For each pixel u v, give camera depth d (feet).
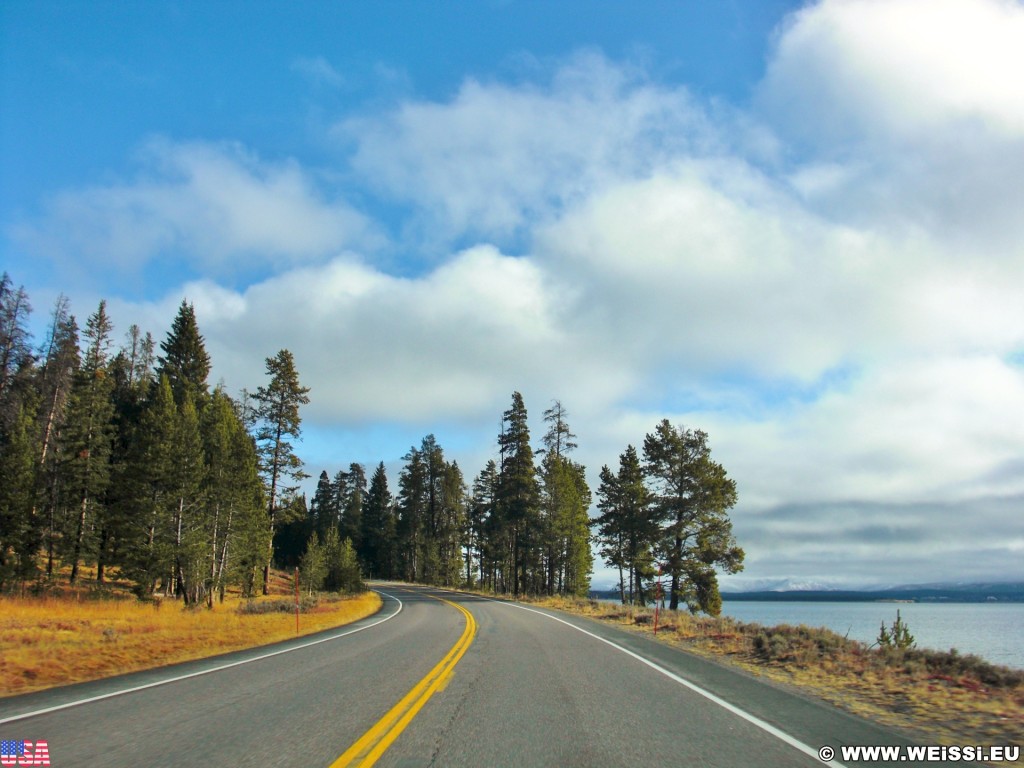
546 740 22.68
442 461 301.02
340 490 385.50
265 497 159.94
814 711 28.32
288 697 30.40
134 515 125.18
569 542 206.69
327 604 114.93
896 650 44.47
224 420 160.04
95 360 159.12
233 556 136.67
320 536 352.28
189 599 123.65
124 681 35.53
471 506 265.95
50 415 155.94
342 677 36.60
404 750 21.26
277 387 160.86
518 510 186.70
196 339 199.72
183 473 124.67
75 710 27.58
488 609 110.42
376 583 279.28
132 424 192.34
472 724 24.97
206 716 26.27
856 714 28.14
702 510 146.82
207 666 41.65
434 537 301.63
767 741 22.85
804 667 42.93
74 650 46.42
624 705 29.01
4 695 31.73
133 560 124.06
